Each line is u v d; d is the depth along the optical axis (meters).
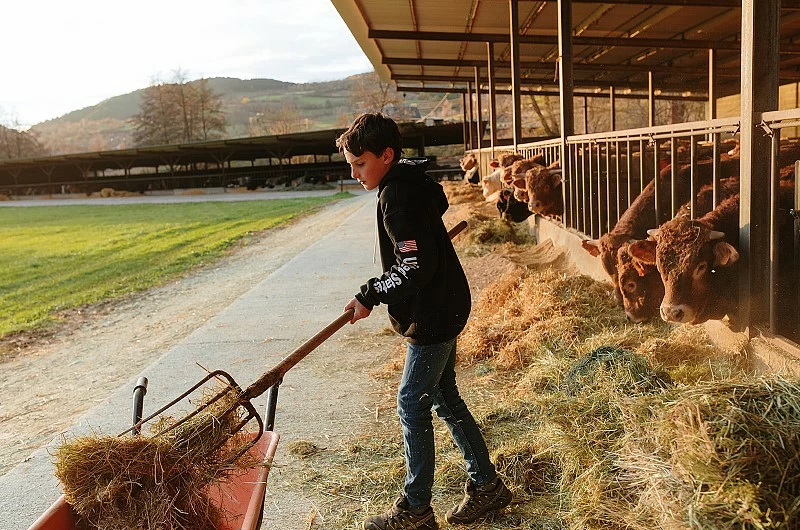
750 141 4.12
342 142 2.84
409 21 17.55
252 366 6.03
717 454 2.17
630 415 2.84
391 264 2.98
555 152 10.39
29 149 115.00
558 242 9.18
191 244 21.27
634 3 14.24
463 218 12.52
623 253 5.29
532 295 6.29
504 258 9.19
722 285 4.32
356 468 3.84
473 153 23.36
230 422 2.56
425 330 2.93
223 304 11.01
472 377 5.11
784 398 2.31
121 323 10.64
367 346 6.34
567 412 3.44
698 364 4.30
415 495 3.05
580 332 5.30
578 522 2.82
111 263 18.38
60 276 16.64
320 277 10.17
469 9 15.98
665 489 2.33
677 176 5.98
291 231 22.17
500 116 68.50
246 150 55.38
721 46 19.20
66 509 2.30
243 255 17.55
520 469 3.44
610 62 24.31
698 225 4.35
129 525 2.26
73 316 11.58
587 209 8.38
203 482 2.40
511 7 14.12
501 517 3.19
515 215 11.11
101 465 2.30
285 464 3.97
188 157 59.12
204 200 46.09
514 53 14.23
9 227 33.47
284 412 4.82
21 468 4.46
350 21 17.19
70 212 42.69
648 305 5.25
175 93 107.75
